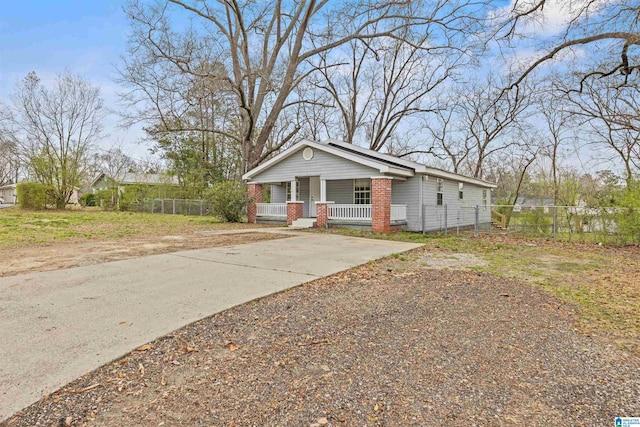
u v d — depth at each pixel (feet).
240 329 11.51
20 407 7.07
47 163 88.89
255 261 23.08
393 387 8.16
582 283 19.01
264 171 56.95
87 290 15.58
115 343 10.16
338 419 6.93
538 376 8.82
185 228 46.39
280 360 9.43
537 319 13.05
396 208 48.32
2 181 156.66
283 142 75.51
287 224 53.06
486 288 17.37
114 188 98.12
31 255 24.32
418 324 12.26
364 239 37.47
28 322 11.68
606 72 41.09
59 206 91.66
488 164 102.99
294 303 14.37
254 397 7.68
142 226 48.21
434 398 7.73
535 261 26.02
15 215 65.82
